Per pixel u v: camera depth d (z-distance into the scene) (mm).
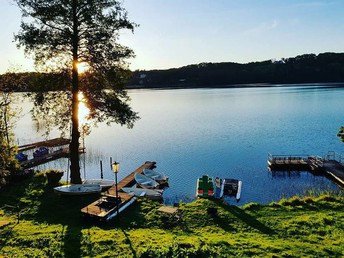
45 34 19625
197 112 91000
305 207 19734
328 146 44750
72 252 12344
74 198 20516
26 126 77312
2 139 18562
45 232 14633
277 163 34844
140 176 29688
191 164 37594
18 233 14406
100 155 43719
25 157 39125
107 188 26203
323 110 84125
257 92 161000
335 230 15953
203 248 11805
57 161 41375
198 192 24688
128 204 19328
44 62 20922
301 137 51281
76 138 22375
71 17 20109
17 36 19500
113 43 21031
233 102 115438
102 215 16453
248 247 13039
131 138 56094
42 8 19016
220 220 17562
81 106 27484
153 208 19312
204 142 49875
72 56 21188
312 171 33719
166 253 11336
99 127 72125
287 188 28781
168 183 30719
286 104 101062
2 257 11570
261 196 26625
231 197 26219
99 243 13250
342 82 195125
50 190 22109
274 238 15016
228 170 34875
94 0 19734
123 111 22094
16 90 26406
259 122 68438
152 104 119750
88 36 20375
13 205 19312
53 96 21922
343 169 32719
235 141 49719
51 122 23000
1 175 18312
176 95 168250
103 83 22453
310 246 13719
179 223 17062
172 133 59500
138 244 13133
